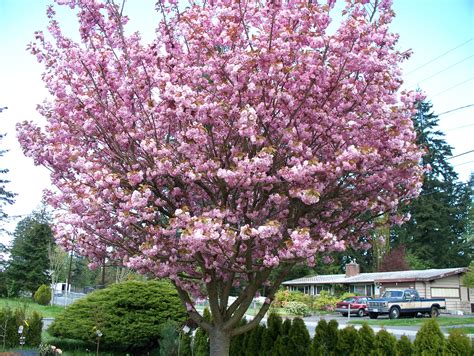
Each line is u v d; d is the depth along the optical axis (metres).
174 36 6.72
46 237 41.72
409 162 5.96
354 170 5.75
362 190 6.28
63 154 6.08
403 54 6.41
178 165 5.52
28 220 48.00
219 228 5.01
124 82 6.19
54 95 6.45
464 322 19.56
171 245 5.80
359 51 5.62
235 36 5.74
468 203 46.62
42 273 40.97
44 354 10.55
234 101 5.62
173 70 6.21
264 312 6.46
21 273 40.12
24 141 6.56
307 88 5.70
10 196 34.09
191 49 6.50
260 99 5.64
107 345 11.37
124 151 6.24
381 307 23.97
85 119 6.25
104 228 6.43
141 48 6.52
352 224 6.61
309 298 33.12
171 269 5.89
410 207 45.12
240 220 6.04
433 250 43.94
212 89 6.14
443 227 44.50
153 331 10.96
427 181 45.06
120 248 6.70
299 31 5.52
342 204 6.40
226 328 6.31
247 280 7.33
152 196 5.98
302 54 5.41
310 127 5.94
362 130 5.89
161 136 6.28
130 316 11.09
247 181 5.20
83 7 6.40
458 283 29.91
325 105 5.97
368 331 6.59
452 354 5.78
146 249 5.47
